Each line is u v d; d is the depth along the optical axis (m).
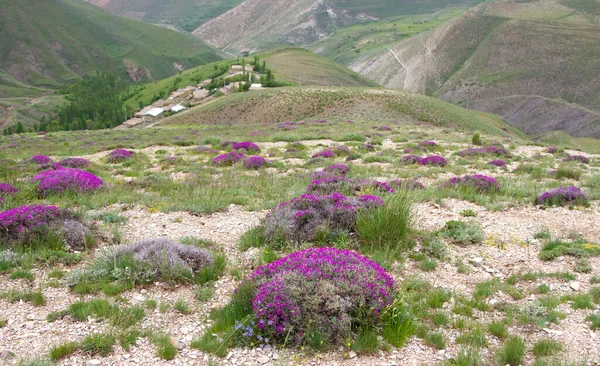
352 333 5.45
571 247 8.66
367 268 6.38
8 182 14.75
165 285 7.07
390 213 8.92
